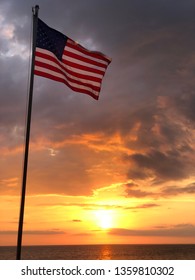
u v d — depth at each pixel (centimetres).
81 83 1596
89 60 1608
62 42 1558
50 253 18950
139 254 16612
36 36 1478
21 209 1318
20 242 1298
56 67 1524
